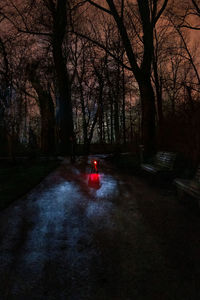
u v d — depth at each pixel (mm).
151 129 15867
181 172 8812
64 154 27156
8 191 7734
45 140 32219
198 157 9828
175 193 7309
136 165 13539
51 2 21344
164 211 5484
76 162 18281
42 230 4383
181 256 3301
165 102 26234
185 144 11016
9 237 4070
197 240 3844
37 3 19172
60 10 21312
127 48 15898
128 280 2732
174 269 2959
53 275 2861
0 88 16609
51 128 32500
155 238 3945
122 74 31234
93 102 36062
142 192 7570
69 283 2693
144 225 4578
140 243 3752
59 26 21891
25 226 4613
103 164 16969
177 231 4250
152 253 3402
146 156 14406
